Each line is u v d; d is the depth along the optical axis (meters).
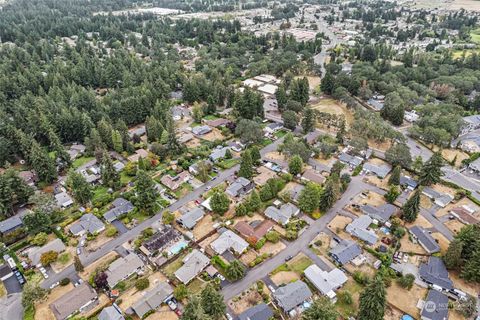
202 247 96.00
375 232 100.56
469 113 173.88
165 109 173.38
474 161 134.00
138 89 187.12
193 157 138.62
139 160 128.00
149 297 79.19
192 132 160.50
